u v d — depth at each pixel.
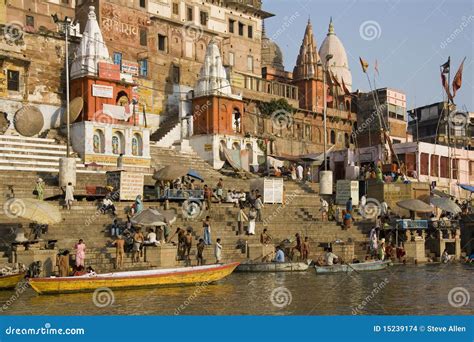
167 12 51.81
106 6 47.28
